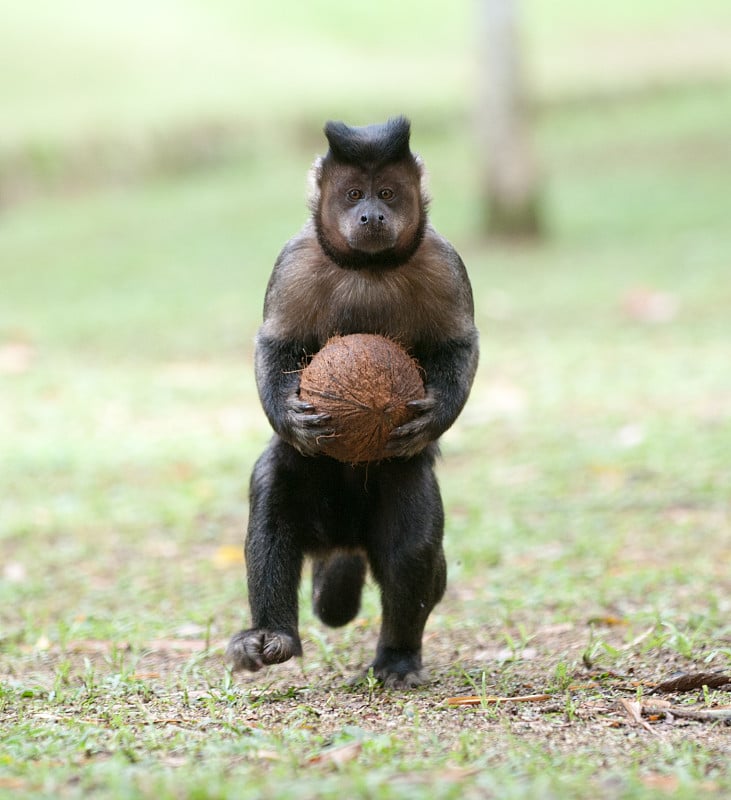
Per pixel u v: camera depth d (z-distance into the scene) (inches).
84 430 690.2
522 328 904.9
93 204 1547.7
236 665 318.7
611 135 1745.8
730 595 407.5
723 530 490.9
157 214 1456.7
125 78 1927.9
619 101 1936.5
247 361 838.5
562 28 2402.8
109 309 1017.5
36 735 267.0
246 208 1454.2
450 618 403.2
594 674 326.6
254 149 1723.7
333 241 331.0
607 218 1323.8
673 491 545.0
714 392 698.2
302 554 339.6
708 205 1334.9
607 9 2506.2
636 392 711.1
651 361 778.8
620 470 577.6
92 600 444.8
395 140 327.0
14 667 360.5
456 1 2517.2
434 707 297.3
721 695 299.7
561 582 434.6
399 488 331.0
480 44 1246.3
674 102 1931.6
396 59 2186.3
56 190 1589.6
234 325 941.2
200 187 1608.0
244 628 399.2
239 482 592.1
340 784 219.5
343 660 362.9
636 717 278.7
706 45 2237.9
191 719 287.1
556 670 330.0
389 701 307.6
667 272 1051.3
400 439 312.2
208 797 211.8
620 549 476.4
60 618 422.9
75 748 253.0
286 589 332.2
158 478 603.5
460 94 1903.3
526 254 1194.0
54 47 2027.6
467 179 1539.1
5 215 1518.2
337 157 329.7
